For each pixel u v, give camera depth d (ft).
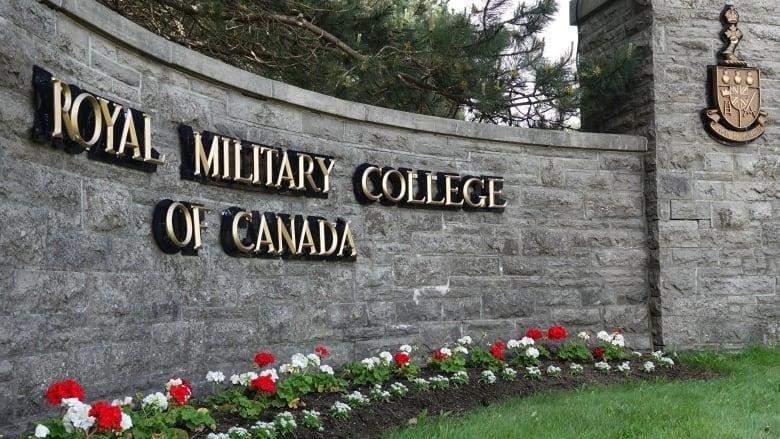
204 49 41.81
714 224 35.73
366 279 29.17
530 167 34.12
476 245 32.40
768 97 36.65
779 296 35.99
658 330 34.94
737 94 36.06
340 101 28.66
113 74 20.65
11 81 16.88
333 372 26.16
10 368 16.47
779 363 32.24
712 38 36.40
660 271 35.06
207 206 23.80
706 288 35.40
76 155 18.90
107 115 19.63
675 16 36.22
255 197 25.70
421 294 30.68
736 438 19.70
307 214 27.50
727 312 35.47
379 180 29.76
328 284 27.86
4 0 16.83
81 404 15.44
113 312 19.80
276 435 19.42
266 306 25.61
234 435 18.62
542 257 33.83
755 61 36.65
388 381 26.86
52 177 18.04
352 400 23.07
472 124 32.68
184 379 22.30
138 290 20.77
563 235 34.35
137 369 20.56
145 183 21.49
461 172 32.48
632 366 32.37
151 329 21.20
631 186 35.81
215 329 23.67
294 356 24.09
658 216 35.27
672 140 35.70
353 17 38.52
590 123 39.96
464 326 31.65
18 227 16.85
